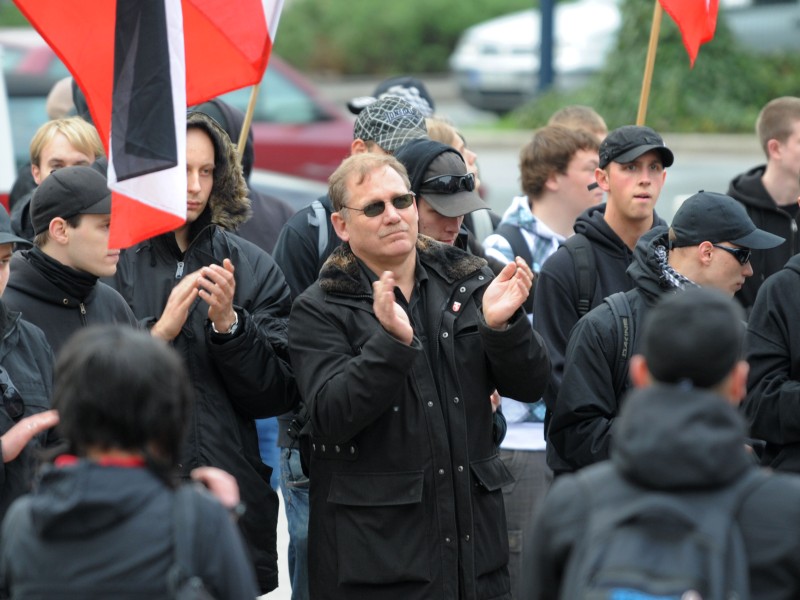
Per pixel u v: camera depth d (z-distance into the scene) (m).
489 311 10.64
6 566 7.21
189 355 11.33
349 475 10.67
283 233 13.48
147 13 11.05
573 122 16.42
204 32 12.40
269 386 11.30
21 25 56.56
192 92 12.41
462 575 10.66
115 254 11.21
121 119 11.02
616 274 13.34
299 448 11.54
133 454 7.24
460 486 10.70
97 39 11.63
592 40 51.03
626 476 7.11
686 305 7.36
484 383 11.02
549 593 7.33
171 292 11.63
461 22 67.25
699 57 43.12
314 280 13.27
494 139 46.66
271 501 11.66
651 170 13.28
